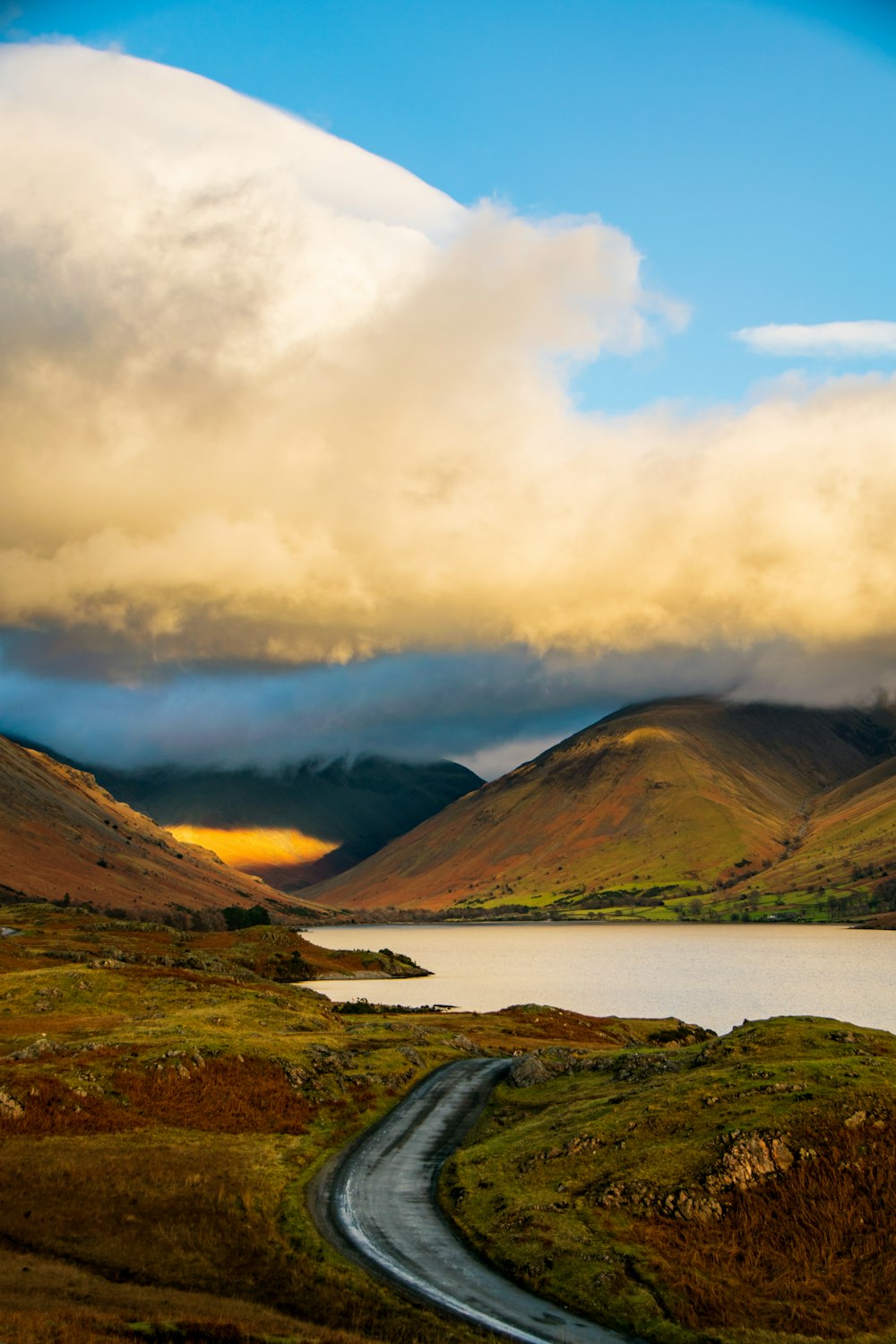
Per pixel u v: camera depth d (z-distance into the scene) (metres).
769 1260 52.22
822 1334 46.25
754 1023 89.31
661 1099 70.75
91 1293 46.56
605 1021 156.75
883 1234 53.31
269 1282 50.62
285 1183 65.69
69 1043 92.81
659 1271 50.88
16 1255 50.72
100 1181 61.34
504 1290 50.44
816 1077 68.12
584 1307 48.28
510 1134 74.31
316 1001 165.75
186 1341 41.12
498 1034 137.75
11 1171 61.50
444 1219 59.88
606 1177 61.16
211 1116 78.50
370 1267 52.66
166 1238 54.72
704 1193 56.97
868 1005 199.00
